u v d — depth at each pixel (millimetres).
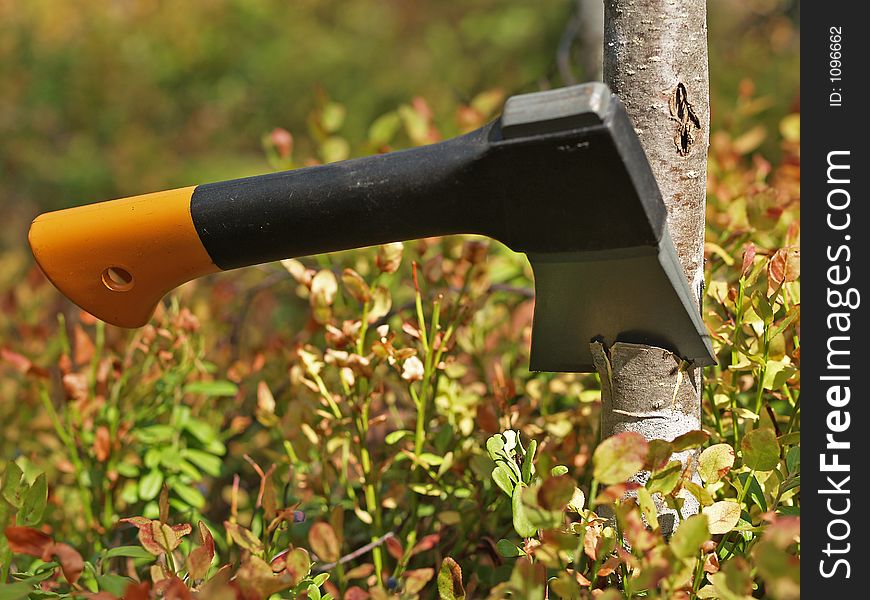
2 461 1537
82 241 927
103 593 809
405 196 835
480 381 1447
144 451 1415
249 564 823
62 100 6180
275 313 2305
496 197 816
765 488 922
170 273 931
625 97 928
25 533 838
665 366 909
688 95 929
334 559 854
